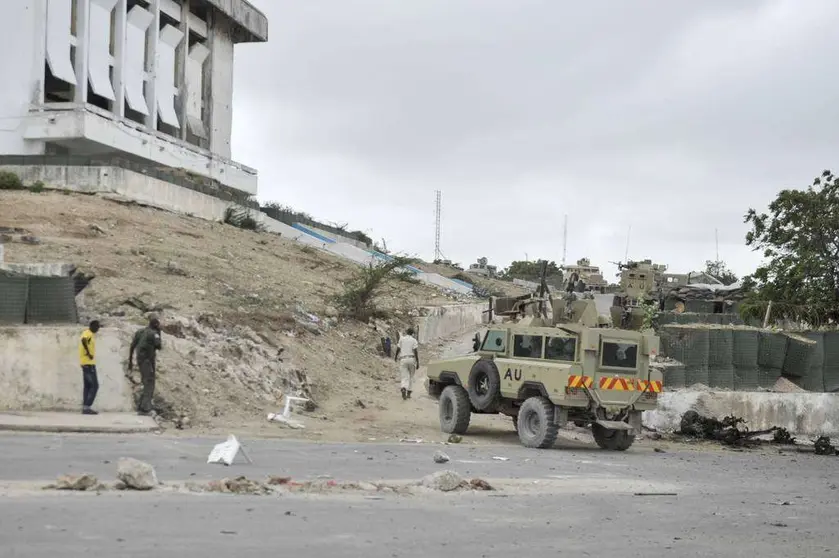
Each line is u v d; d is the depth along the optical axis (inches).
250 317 1135.6
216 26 2699.3
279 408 901.2
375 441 802.8
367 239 2888.8
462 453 737.0
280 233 2148.1
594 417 824.9
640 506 497.4
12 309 834.8
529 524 412.5
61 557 287.4
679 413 1064.2
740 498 560.7
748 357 1139.9
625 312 874.8
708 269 2662.4
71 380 794.8
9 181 1596.9
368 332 1360.7
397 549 333.1
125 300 1015.6
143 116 2343.8
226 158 2500.0
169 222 1628.9
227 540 329.4
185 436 722.8
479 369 874.8
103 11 2145.7
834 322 1553.9
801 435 1103.6
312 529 362.3
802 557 369.1
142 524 349.1
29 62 1921.8
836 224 1605.6
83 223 1379.2
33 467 510.6
